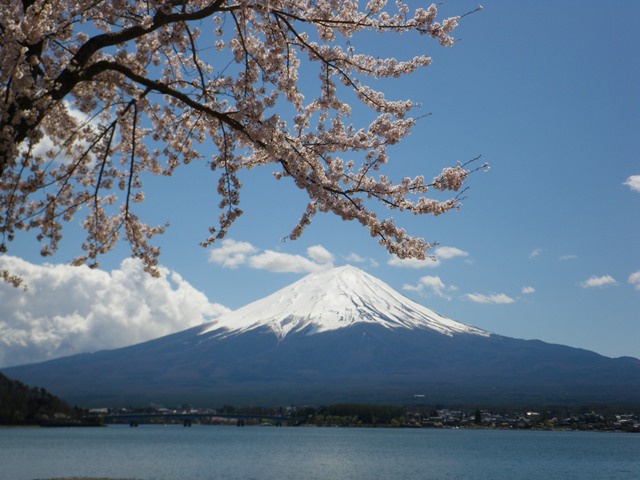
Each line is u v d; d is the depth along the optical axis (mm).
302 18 9281
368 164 9672
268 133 8945
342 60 9711
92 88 10289
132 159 10141
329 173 9680
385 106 9805
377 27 9320
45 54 9375
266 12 8906
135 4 9461
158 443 145625
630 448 144000
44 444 127688
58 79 8445
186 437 185625
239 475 71500
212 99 9914
